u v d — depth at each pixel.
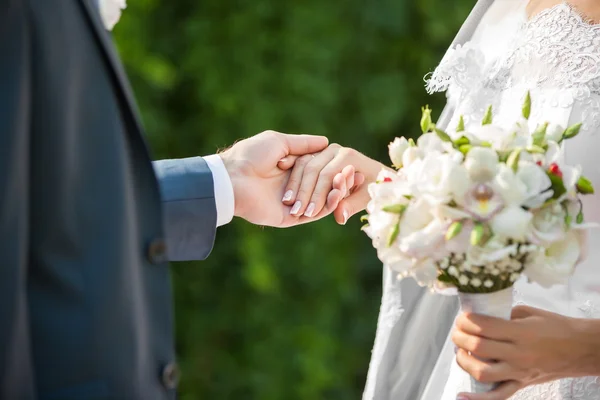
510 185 2.05
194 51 6.32
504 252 2.04
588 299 2.51
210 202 2.83
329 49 6.45
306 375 6.39
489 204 2.06
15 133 1.87
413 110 7.02
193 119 6.52
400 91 6.73
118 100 2.08
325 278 6.57
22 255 1.88
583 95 2.54
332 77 6.54
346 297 6.64
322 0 6.51
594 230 2.50
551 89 2.59
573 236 2.17
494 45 2.79
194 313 6.55
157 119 6.26
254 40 6.33
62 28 1.97
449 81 2.81
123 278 2.01
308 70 6.39
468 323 2.21
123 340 2.01
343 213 3.15
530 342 2.19
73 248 1.98
